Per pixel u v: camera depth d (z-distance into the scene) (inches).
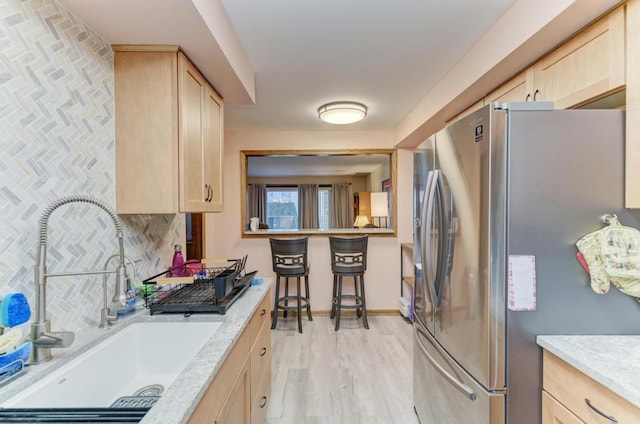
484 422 46.9
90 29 50.3
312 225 339.3
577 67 50.3
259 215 337.7
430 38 67.9
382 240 153.6
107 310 49.2
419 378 73.2
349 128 147.6
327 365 103.5
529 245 45.3
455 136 54.1
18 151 38.5
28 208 39.7
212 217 150.8
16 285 38.0
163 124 56.7
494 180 45.3
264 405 72.6
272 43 70.2
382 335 128.1
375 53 74.9
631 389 31.9
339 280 133.9
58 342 36.7
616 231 43.4
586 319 45.4
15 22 38.0
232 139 151.3
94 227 51.9
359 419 76.9
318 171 302.4
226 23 59.5
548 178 45.1
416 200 76.1
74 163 47.3
